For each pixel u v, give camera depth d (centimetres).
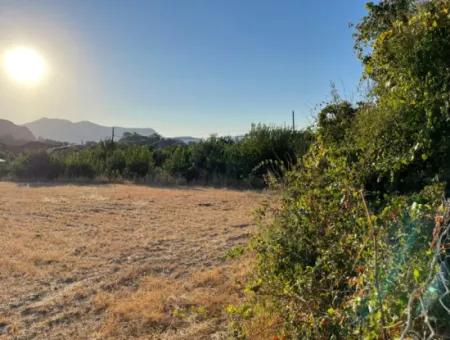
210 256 627
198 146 1961
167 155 2198
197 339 370
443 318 207
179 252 652
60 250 655
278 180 541
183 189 1545
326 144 464
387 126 412
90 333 389
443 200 273
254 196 1256
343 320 246
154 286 506
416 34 405
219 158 1852
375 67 460
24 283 514
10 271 551
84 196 1281
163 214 980
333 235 330
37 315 427
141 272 556
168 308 436
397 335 198
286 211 395
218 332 379
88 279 530
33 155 1966
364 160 384
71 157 2041
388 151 402
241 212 1005
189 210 1041
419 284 197
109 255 634
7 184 1714
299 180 401
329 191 356
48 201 1164
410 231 261
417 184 384
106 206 1088
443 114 371
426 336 197
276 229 387
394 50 421
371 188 387
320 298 288
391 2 588
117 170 1931
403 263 233
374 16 594
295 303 308
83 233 775
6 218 904
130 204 1128
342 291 274
